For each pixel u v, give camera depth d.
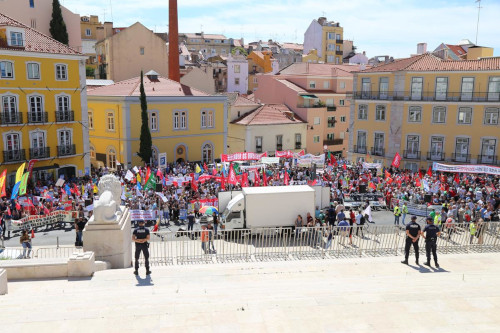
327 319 10.19
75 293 12.10
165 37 104.19
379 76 52.31
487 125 46.12
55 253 20.89
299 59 127.25
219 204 27.59
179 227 28.05
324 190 29.06
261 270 15.55
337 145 72.19
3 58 37.94
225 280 14.18
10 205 29.09
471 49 58.00
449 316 10.42
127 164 50.16
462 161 47.53
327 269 15.88
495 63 46.12
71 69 43.25
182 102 53.47
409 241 16.52
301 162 39.59
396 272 15.60
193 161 55.53
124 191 31.56
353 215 25.36
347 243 21.19
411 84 49.59
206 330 9.61
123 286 13.19
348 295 11.67
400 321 10.13
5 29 38.22
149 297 11.62
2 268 13.39
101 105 51.69
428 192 32.81
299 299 11.36
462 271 15.67
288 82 72.25
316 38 115.12
